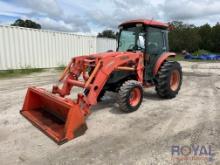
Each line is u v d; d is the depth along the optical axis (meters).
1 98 5.59
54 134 3.12
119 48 5.58
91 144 3.08
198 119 4.08
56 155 2.78
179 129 3.61
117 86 4.64
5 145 3.04
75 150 2.91
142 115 4.31
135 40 5.17
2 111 4.50
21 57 10.75
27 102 4.05
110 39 16.38
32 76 9.61
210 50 53.78
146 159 2.70
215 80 8.92
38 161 2.65
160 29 5.45
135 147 3.00
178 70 5.65
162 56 5.41
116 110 4.62
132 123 3.88
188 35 47.84
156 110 4.63
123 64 4.38
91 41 14.69
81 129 3.19
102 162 2.63
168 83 5.30
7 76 9.46
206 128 3.64
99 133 3.45
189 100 5.48
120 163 2.61
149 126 3.75
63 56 12.93
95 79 3.70
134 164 2.59
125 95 4.21
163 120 4.04
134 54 4.60
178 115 4.32
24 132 3.46
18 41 10.51
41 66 11.80
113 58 4.09
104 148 2.97
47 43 11.91
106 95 5.88
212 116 4.24
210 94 6.20
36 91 3.90
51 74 10.32
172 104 5.11
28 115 3.87
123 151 2.89
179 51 48.06
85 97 3.46
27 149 2.93
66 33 12.84
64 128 3.13
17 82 8.03
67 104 3.14
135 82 4.39
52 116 3.82
